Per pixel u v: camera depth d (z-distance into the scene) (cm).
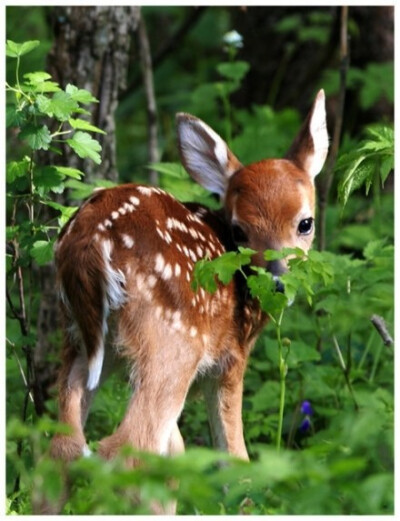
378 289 1166
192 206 1174
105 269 952
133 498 910
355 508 841
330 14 1914
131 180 1852
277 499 859
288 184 1156
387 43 1805
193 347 993
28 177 1105
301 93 1912
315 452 738
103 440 938
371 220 1630
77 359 996
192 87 2270
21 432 744
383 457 875
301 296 1394
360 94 1752
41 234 1105
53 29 1373
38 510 911
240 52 1945
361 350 1327
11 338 1172
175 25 2398
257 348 1349
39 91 1063
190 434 1240
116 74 1377
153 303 966
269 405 1212
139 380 963
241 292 1116
